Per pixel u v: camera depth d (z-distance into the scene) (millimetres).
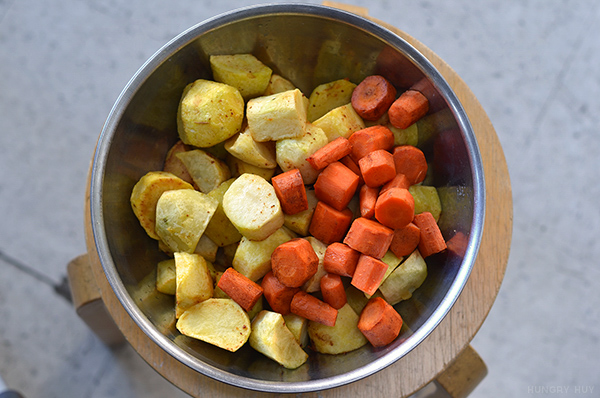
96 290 612
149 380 794
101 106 833
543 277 831
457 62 851
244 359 537
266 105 547
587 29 859
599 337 823
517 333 821
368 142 561
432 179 585
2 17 833
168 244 557
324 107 598
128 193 553
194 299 536
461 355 604
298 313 546
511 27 857
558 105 851
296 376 525
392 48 542
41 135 828
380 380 541
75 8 837
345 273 543
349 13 534
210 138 560
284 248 534
